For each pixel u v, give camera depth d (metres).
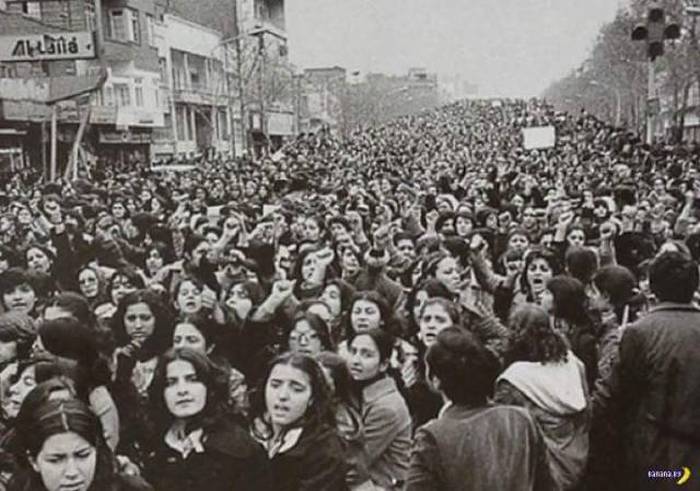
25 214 16.00
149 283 9.70
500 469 4.05
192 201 19.84
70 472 3.88
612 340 6.30
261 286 9.21
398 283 9.75
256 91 75.06
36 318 7.94
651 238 11.88
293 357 4.75
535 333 5.17
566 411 5.01
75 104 43.28
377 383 5.54
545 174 29.30
